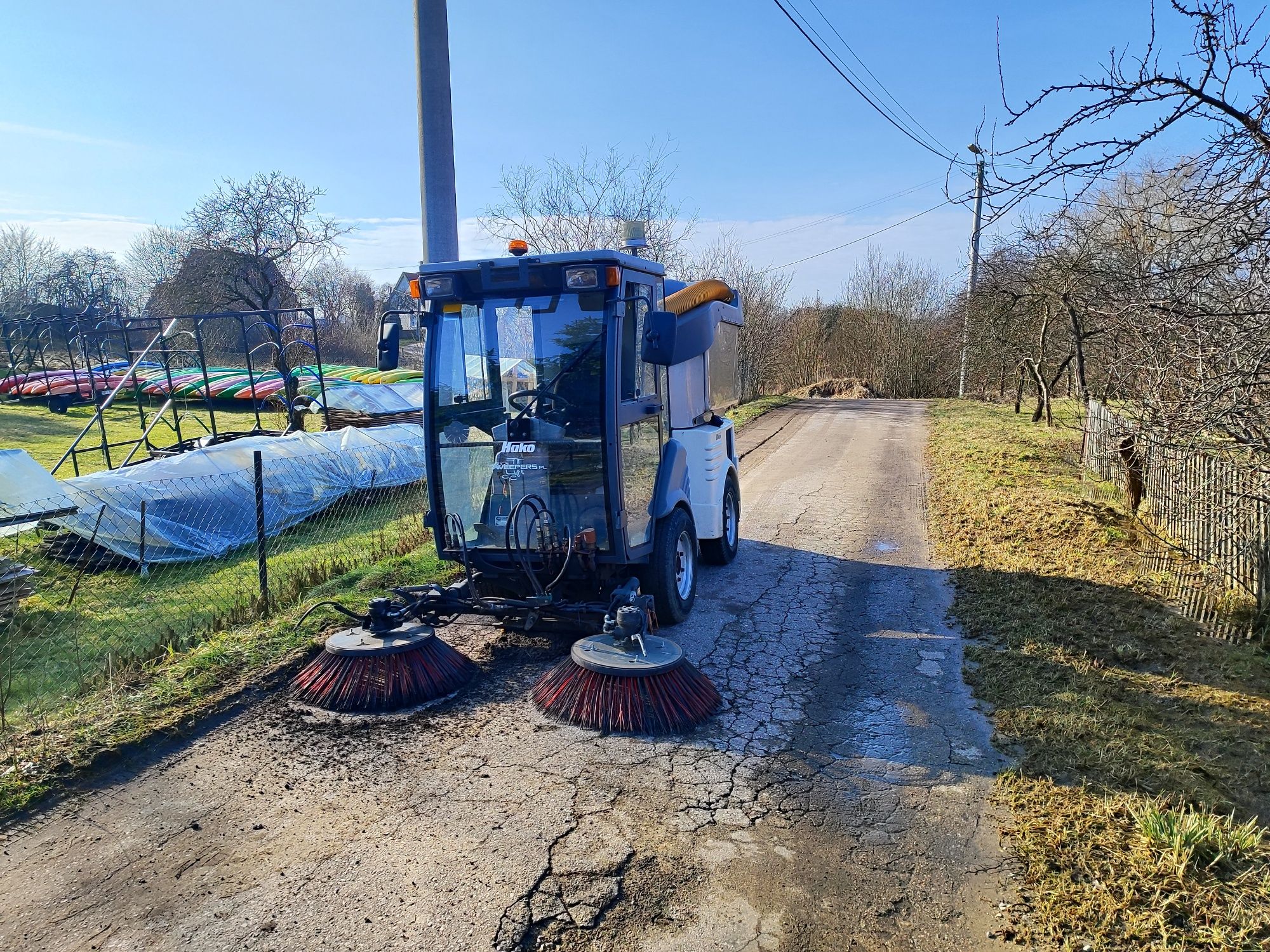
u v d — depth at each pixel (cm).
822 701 484
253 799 379
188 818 364
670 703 445
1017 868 327
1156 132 434
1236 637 542
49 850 341
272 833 353
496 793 383
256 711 467
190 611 699
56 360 3253
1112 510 903
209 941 287
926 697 488
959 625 611
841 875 324
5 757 404
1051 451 1402
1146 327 588
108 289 4259
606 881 319
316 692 475
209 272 3150
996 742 429
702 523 729
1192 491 673
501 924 294
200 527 909
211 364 3622
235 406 2473
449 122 798
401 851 338
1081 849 332
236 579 802
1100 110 440
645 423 578
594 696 449
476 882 318
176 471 966
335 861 332
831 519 984
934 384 3325
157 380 2466
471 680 510
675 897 310
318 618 589
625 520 534
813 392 3275
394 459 1224
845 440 1694
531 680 510
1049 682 491
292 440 1163
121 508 857
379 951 282
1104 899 304
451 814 365
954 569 755
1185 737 418
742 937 290
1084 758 401
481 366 545
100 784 392
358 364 3850
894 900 309
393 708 466
